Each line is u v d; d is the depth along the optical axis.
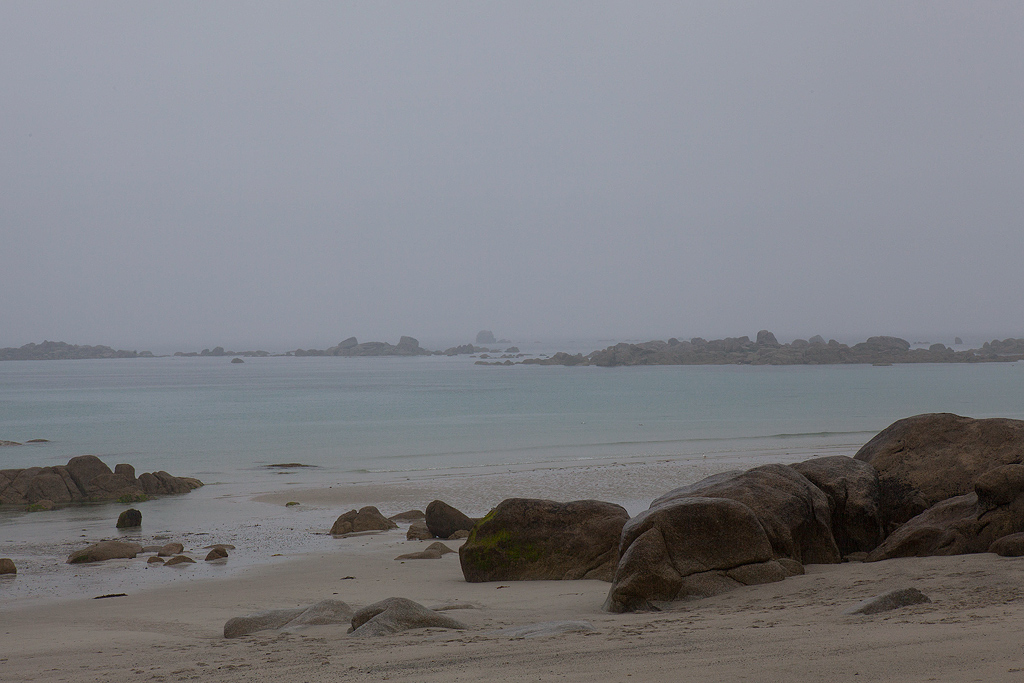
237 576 15.53
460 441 47.09
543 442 45.94
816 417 59.19
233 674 6.91
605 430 52.53
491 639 7.90
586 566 13.65
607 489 27.73
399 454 41.41
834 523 12.70
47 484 28.45
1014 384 102.12
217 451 43.53
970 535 10.91
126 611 12.34
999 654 5.45
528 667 6.29
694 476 30.52
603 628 8.09
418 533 20.44
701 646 6.63
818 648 6.13
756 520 10.54
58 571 16.47
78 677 7.30
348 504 26.42
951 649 5.71
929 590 8.63
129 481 29.59
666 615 8.92
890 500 13.27
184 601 13.14
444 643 7.80
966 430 13.95
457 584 13.88
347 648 7.89
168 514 24.94
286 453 42.41
